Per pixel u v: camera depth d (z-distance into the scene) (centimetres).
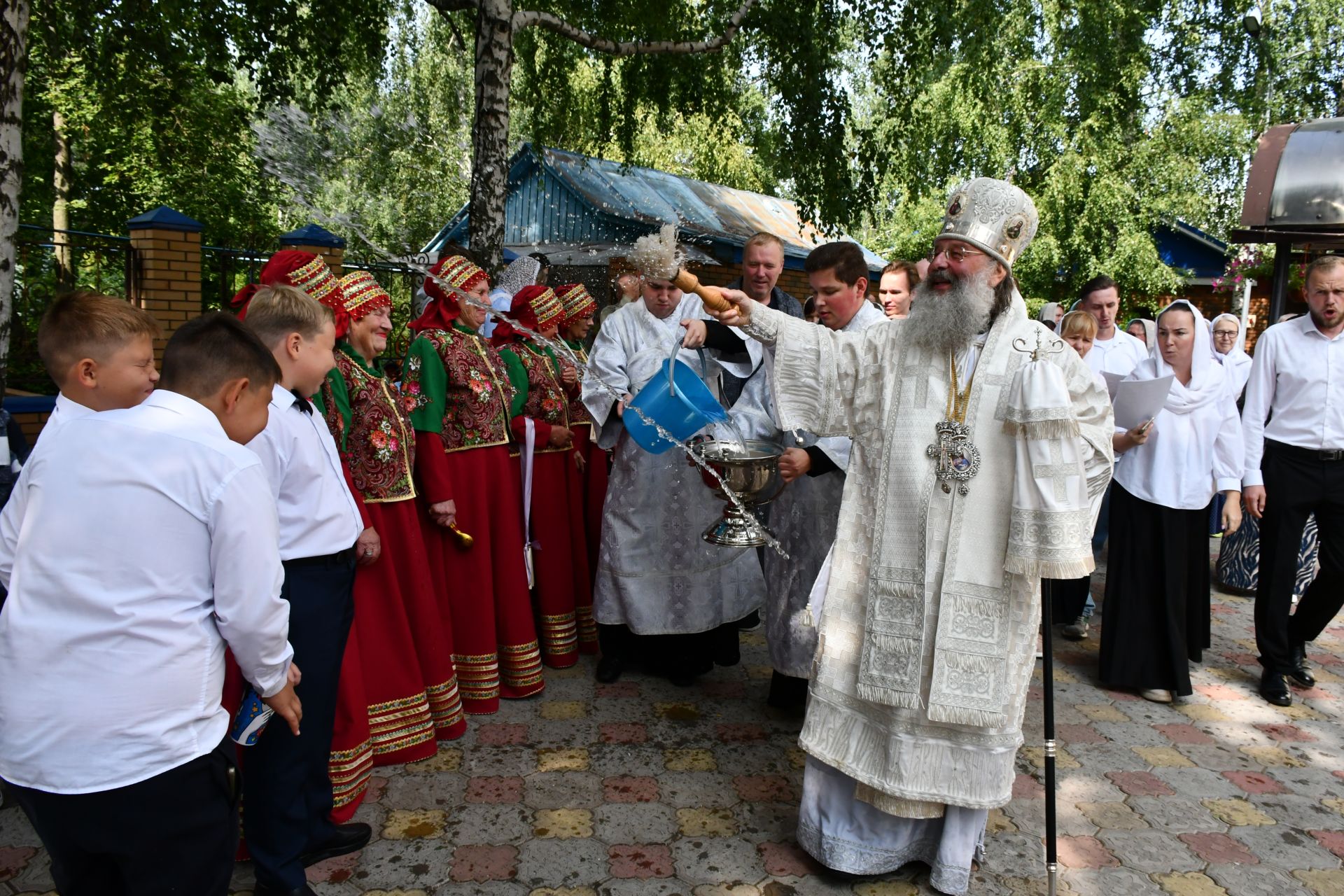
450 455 380
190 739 180
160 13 809
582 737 374
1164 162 1596
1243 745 397
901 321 280
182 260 686
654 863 291
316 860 286
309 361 262
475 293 381
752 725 389
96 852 178
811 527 369
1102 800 345
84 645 171
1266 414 450
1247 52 1673
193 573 180
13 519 183
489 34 727
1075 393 260
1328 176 693
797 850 301
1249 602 610
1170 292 1705
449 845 297
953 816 274
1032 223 263
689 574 412
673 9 974
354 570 276
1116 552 440
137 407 183
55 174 1197
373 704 339
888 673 265
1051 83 1541
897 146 1105
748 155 2019
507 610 401
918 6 1009
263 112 905
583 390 414
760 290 390
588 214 1359
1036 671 473
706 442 336
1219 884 294
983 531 260
